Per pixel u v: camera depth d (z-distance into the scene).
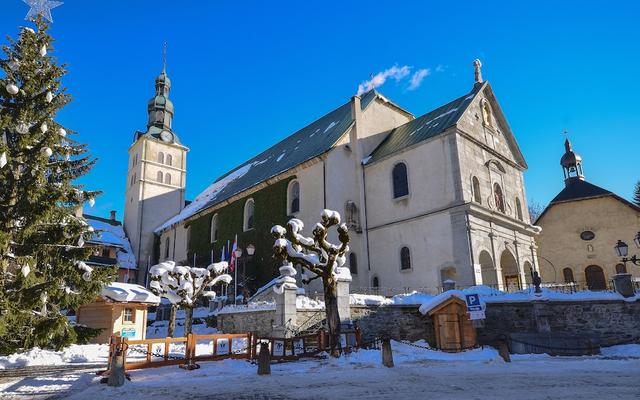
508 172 36.62
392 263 32.06
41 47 18.86
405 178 33.03
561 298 21.09
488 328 21.95
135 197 59.50
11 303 15.90
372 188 34.84
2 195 17.38
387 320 22.56
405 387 10.22
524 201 37.78
